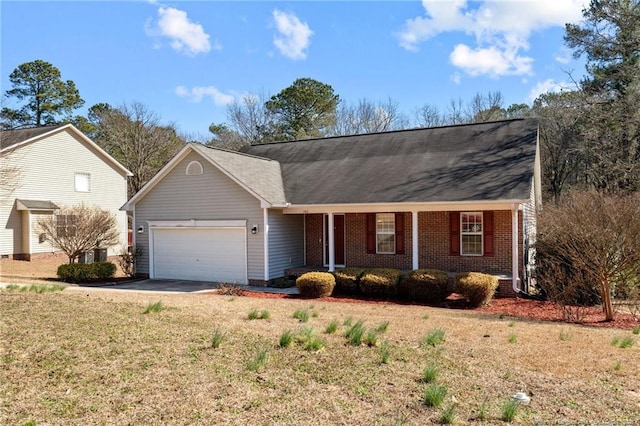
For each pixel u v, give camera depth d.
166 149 44.38
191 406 4.64
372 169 18.59
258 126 47.44
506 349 7.36
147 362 5.87
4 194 23.98
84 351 6.16
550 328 9.77
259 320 9.02
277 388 5.20
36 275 20.64
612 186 26.39
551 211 14.32
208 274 18.38
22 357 5.81
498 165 16.45
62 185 27.28
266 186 18.09
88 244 20.66
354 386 5.34
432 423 4.39
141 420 4.30
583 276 13.20
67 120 48.00
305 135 42.97
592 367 6.43
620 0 24.72
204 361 6.01
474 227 16.80
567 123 34.78
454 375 5.85
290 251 18.64
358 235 18.62
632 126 25.28
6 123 45.38
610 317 11.41
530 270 17.75
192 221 18.52
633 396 5.27
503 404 4.88
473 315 11.64
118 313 8.67
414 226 15.77
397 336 8.08
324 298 14.81
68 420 4.26
